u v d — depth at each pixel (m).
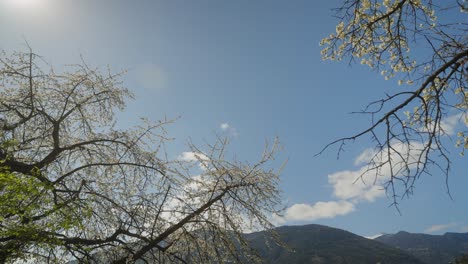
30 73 12.54
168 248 11.03
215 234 10.96
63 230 9.41
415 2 7.11
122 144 12.59
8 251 7.41
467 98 6.48
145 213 10.52
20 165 10.12
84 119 13.05
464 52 5.45
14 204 7.04
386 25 7.43
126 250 10.25
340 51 7.92
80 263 8.86
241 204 11.35
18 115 12.27
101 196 10.00
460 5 5.97
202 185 11.91
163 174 11.37
